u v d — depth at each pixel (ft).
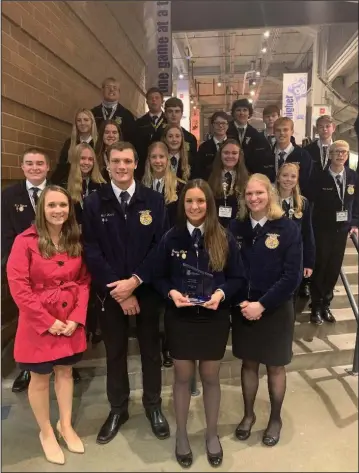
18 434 7.13
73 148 8.86
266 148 10.02
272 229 6.79
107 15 11.30
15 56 8.69
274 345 6.77
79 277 6.91
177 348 6.45
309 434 6.88
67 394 6.98
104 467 6.32
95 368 9.11
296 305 10.88
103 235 6.90
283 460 6.37
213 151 10.21
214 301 6.21
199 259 6.49
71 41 10.94
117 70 13.17
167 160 8.79
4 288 7.51
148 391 7.44
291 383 8.82
